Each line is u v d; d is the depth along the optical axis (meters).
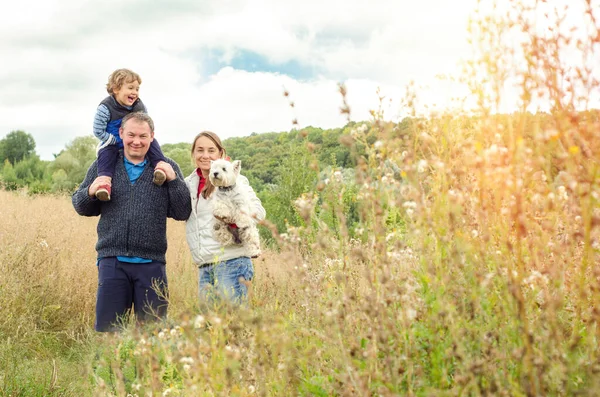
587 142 2.16
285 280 4.66
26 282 6.11
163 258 5.25
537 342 2.35
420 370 2.45
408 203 2.65
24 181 42.09
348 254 2.94
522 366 2.24
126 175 5.18
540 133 2.19
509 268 2.34
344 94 2.64
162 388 3.21
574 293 2.70
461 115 2.65
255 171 30.00
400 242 2.77
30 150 91.00
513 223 2.69
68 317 6.19
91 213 5.29
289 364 2.78
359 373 2.45
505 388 2.29
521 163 2.31
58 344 5.50
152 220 5.13
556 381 2.16
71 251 7.76
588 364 2.26
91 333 5.13
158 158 5.30
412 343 2.54
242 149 35.62
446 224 2.56
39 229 7.45
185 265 8.08
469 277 2.53
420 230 2.65
